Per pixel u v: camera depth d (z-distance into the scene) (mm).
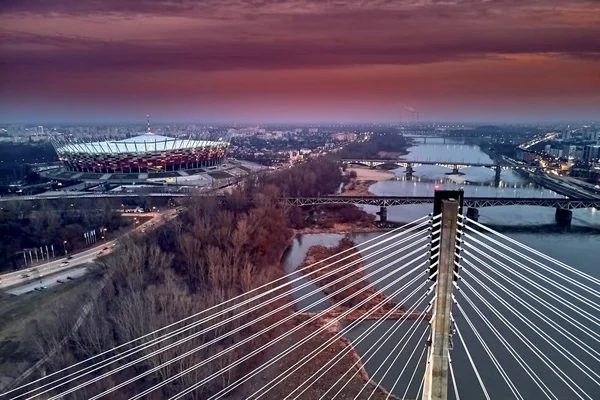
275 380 57812
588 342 61156
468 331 64938
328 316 73562
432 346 21000
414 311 72750
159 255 81750
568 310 71000
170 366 51094
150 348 52062
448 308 20578
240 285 72688
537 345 60844
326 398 54406
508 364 57094
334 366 60156
